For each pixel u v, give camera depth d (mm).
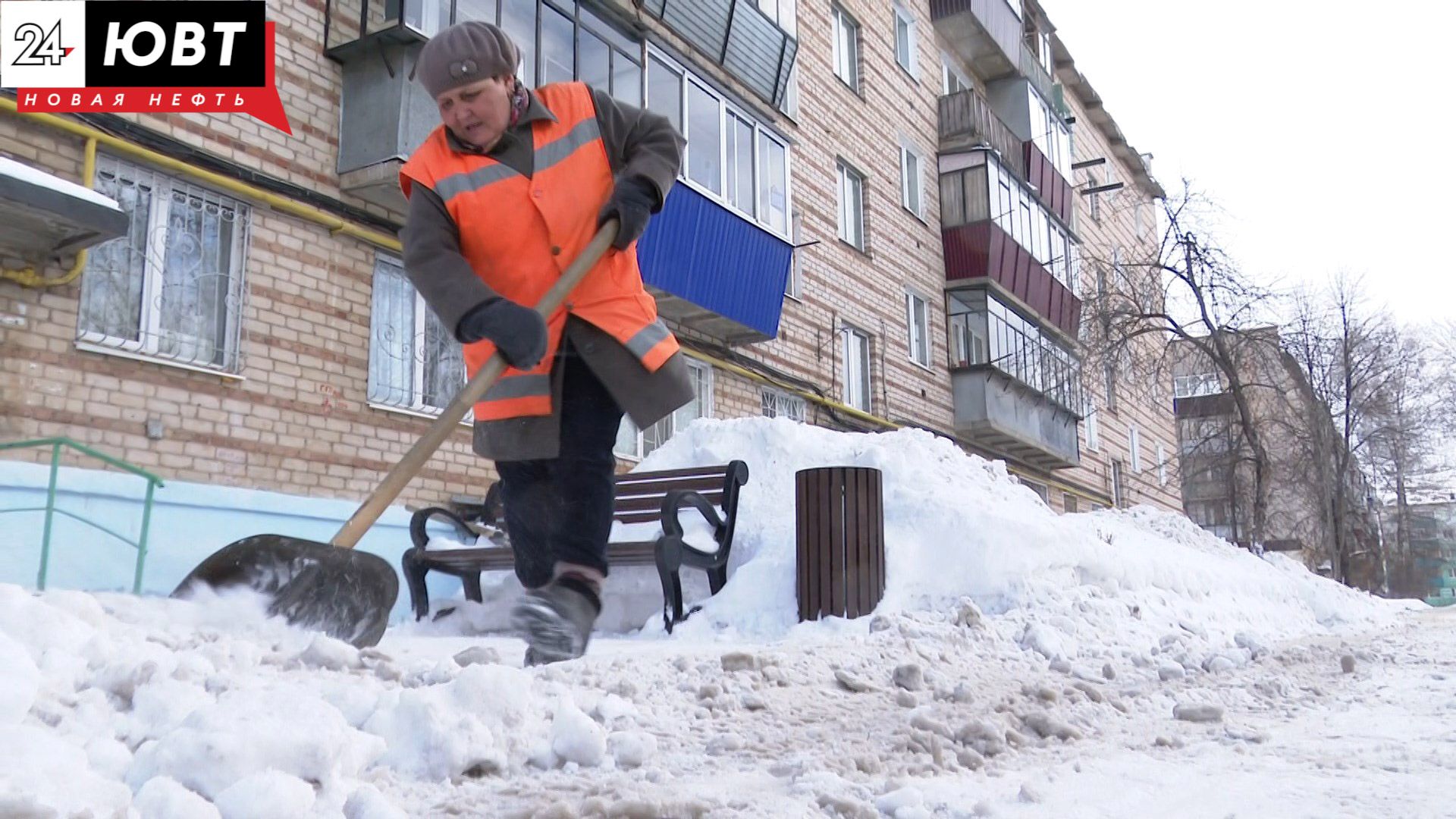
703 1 12742
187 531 7270
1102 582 7113
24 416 6645
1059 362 21781
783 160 14680
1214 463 22453
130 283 7418
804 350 15492
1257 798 2297
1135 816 2117
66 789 1527
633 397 2918
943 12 21031
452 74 2787
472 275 2721
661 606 6832
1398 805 2221
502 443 2900
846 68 18016
